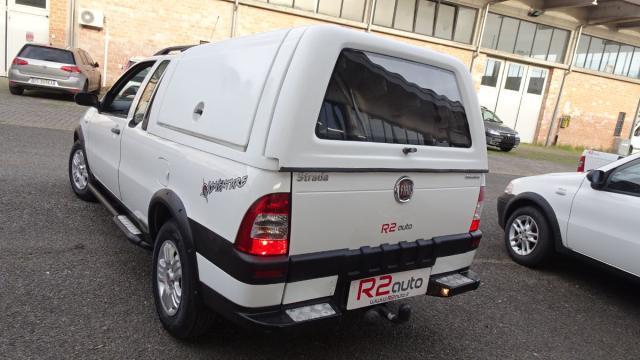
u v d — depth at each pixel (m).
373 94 2.72
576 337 3.75
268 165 2.33
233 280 2.45
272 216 2.36
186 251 2.78
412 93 2.93
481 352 3.35
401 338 3.39
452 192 3.10
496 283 4.64
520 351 3.43
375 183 2.67
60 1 15.29
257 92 2.50
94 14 15.34
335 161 2.48
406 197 2.83
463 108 3.22
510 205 5.47
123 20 15.73
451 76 3.19
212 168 2.64
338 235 2.60
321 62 2.43
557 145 23.39
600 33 22.81
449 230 3.16
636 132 23.08
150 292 3.56
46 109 11.35
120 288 3.57
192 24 16.45
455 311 3.92
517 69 21.98
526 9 21.00
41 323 3.02
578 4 19.62
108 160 4.36
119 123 4.16
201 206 2.71
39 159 6.94
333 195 2.52
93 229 4.63
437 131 3.06
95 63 14.94
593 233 4.53
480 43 20.52
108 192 4.55
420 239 3.00
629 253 4.23
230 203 2.47
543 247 5.02
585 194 4.68
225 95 2.76
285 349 3.08
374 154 2.64
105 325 3.09
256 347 3.06
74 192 5.56
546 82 22.72
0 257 3.81
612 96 23.98
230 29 16.91
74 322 3.08
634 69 24.36
